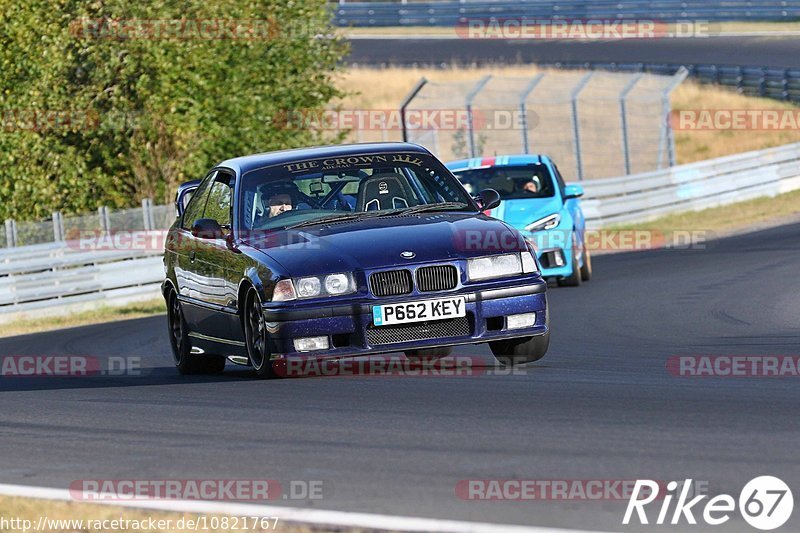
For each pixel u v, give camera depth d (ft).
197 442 71.15
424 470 60.39
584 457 61.46
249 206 99.76
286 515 52.49
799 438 63.72
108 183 267.59
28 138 258.78
